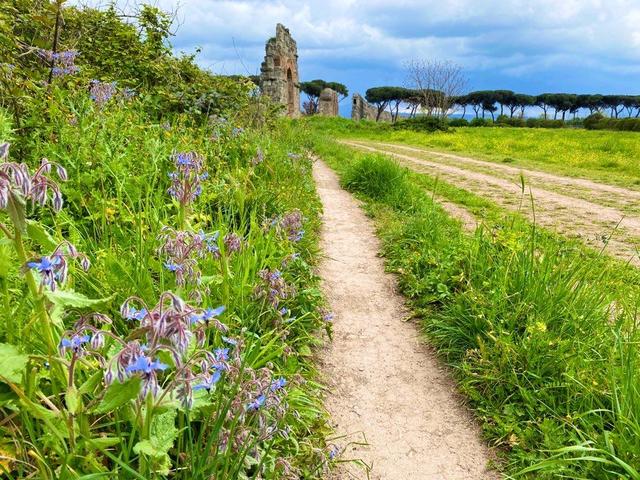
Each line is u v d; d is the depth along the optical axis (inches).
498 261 200.8
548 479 114.3
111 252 112.7
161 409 65.6
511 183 553.6
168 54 335.3
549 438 123.6
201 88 339.3
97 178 154.6
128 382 56.7
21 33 219.6
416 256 233.6
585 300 167.5
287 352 131.8
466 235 275.6
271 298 134.6
